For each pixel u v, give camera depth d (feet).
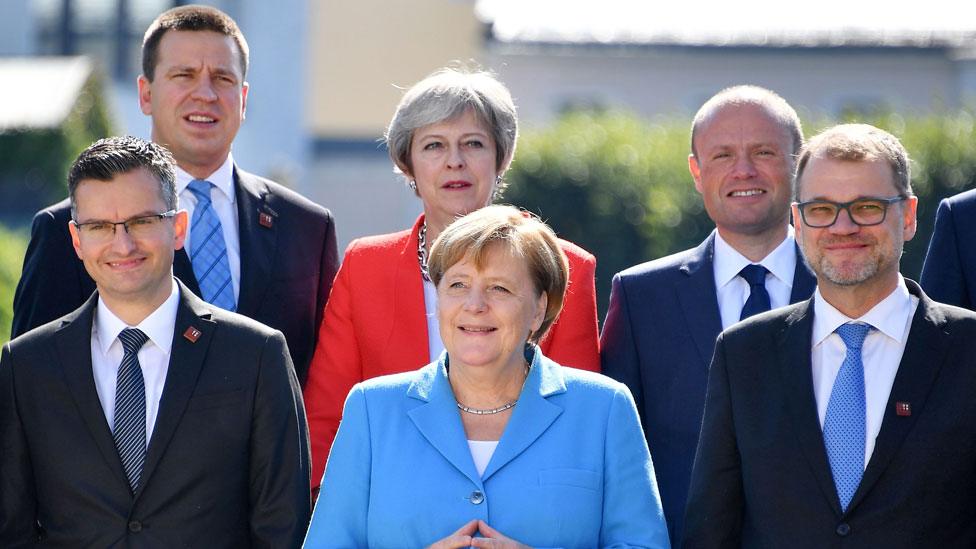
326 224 36.01
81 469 27.71
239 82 35.50
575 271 32.30
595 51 166.61
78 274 32.63
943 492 26.09
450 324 26.84
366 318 32.68
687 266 33.30
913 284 27.84
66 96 98.99
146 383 28.43
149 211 28.14
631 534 26.78
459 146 32.71
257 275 34.17
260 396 28.32
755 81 169.07
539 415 27.07
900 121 100.89
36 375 28.12
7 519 27.94
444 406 27.12
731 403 27.84
